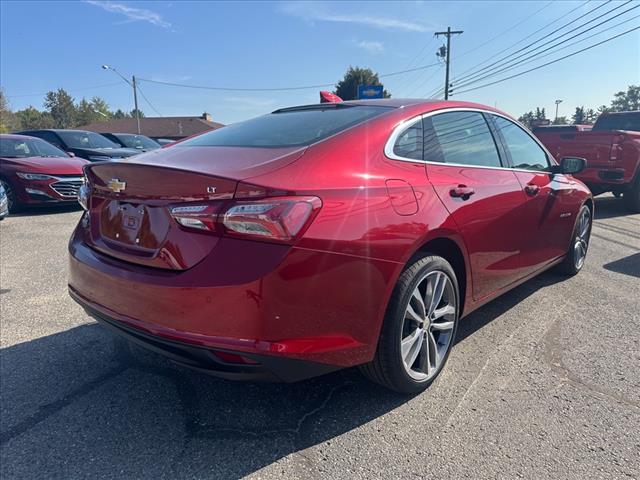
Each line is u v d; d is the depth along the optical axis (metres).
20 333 3.46
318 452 2.21
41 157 9.20
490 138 3.50
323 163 2.26
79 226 2.88
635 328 3.56
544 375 2.88
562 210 4.23
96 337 3.41
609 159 8.39
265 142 2.60
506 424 2.41
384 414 2.50
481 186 3.05
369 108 2.97
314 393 2.69
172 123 55.41
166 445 2.26
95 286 2.45
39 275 4.85
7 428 2.38
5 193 7.86
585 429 2.37
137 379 2.84
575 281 4.70
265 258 1.94
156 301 2.10
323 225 2.05
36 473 2.08
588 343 3.31
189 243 2.06
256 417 2.47
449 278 2.76
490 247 3.12
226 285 1.94
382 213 2.28
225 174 2.03
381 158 2.51
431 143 2.89
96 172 2.55
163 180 2.15
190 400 2.63
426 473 2.07
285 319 1.98
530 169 3.88
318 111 3.14
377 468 2.11
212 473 2.08
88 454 2.20
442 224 2.58
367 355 2.32
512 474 2.06
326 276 2.05
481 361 3.05
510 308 3.98
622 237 6.79
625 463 2.13
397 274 2.34
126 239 2.36
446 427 2.39
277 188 1.99
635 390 2.72
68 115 84.75
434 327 2.73
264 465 2.13
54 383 2.79
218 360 2.01
